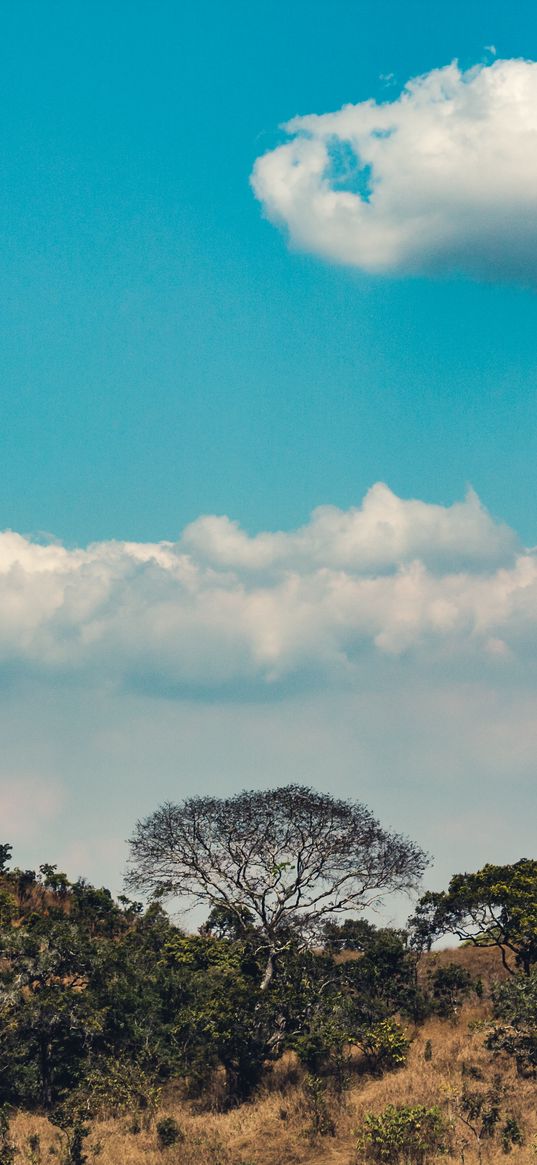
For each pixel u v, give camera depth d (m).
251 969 39.91
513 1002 32.06
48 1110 33.41
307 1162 25.55
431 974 45.50
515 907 40.78
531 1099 26.95
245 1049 35.19
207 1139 28.55
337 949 42.50
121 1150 28.30
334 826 40.09
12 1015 34.56
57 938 36.16
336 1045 34.44
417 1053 35.06
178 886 40.31
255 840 39.97
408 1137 24.59
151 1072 35.44
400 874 39.97
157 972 40.44
